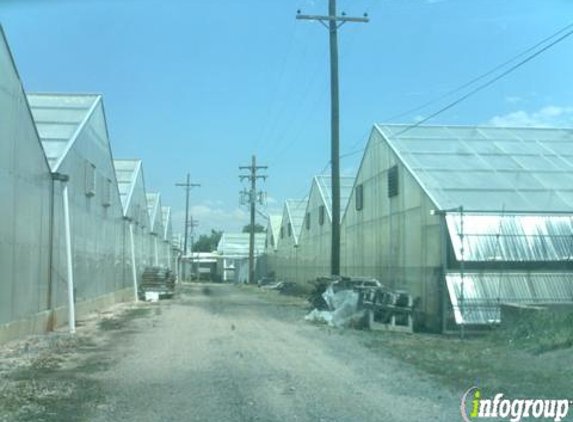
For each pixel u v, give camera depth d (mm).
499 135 28594
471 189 22969
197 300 38938
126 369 12727
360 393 10320
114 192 33594
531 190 23375
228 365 13188
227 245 105375
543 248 21141
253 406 9383
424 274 22219
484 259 20625
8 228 16031
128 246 39312
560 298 20469
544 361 13531
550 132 29062
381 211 27766
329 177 45344
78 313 24469
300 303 34938
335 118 28469
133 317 25281
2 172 15531
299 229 55156
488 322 19781
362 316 21047
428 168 24516
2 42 15578
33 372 12336
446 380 11484
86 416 8805
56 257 20812
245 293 49656
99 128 28812
